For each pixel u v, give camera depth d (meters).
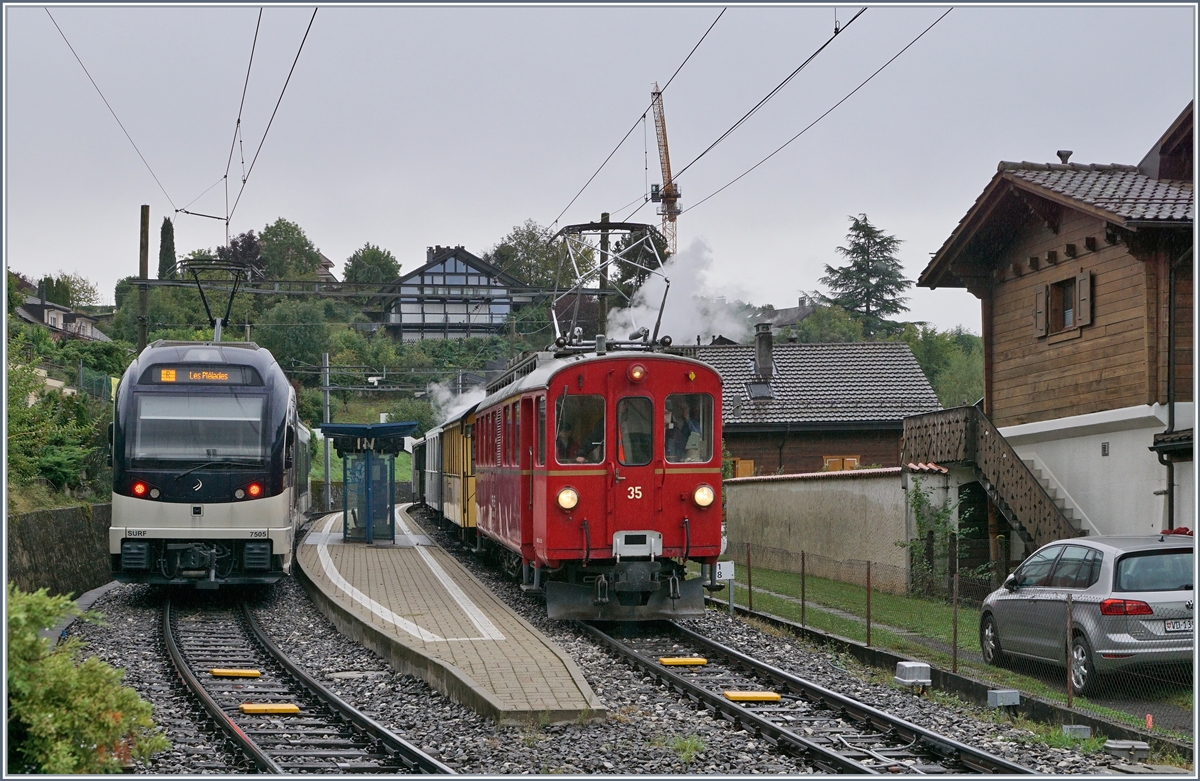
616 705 10.90
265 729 9.88
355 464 29.83
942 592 20.17
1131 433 19.25
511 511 18.22
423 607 17.23
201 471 17.58
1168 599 11.10
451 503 29.12
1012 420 22.86
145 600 19.23
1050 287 21.44
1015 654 12.95
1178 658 10.98
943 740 9.17
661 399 16.06
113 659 13.29
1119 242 18.78
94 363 35.50
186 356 18.14
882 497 22.70
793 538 26.91
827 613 18.02
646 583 15.77
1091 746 9.44
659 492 15.95
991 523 21.48
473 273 65.50
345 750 9.21
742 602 19.34
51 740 6.78
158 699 11.14
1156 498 18.55
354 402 61.19
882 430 37.03
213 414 17.81
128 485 17.42
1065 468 21.20
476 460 23.41
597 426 15.95
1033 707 10.74
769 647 14.81
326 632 16.52
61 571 18.92
